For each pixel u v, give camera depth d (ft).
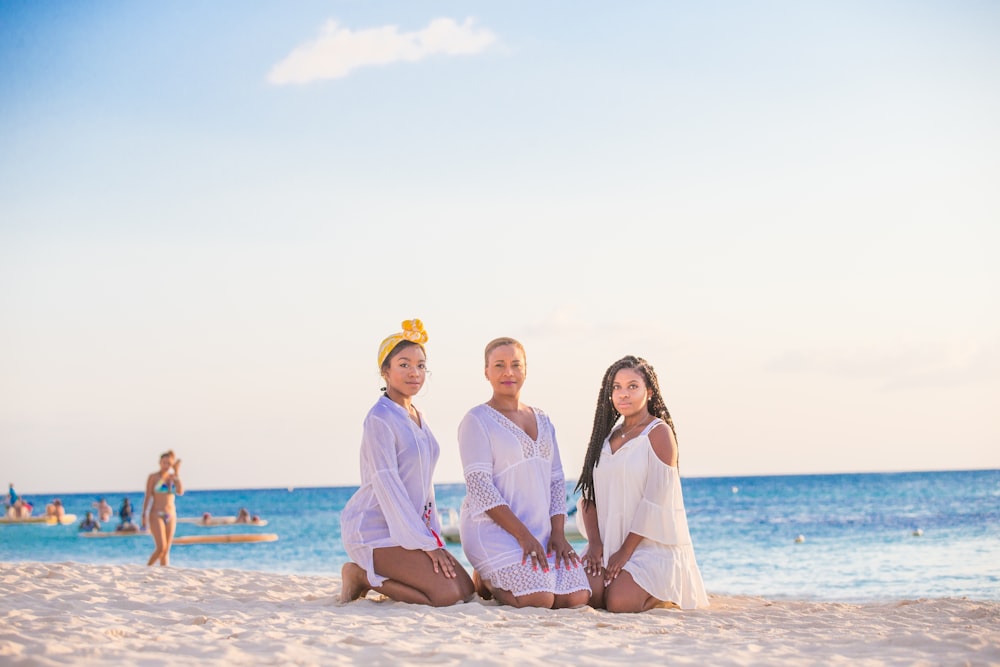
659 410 25.07
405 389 23.94
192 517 211.82
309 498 307.17
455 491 245.04
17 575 28.53
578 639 18.07
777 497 221.46
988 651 17.02
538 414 24.66
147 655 15.43
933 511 150.92
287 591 27.84
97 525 144.15
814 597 38.88
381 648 16.48
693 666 15.49
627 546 23.73
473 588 24.06
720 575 63.52
